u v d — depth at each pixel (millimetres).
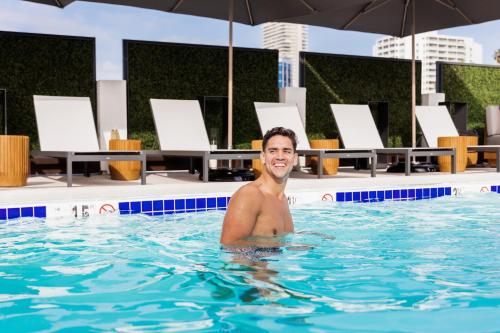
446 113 11891
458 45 101688
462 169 9922
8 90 9680
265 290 2846
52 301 2701
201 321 2375
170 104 9883
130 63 10523
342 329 2268
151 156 10828
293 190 6648
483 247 4043
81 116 9180
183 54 10898
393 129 13055
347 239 4293
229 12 9523
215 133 11516
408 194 7020
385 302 2652
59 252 3857
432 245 4113
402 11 10875
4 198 5613
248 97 11500
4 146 6770
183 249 3932
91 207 5418
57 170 9914
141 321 2385
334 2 8914
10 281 3100
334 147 10062
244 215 3428
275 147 3445
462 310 2531
